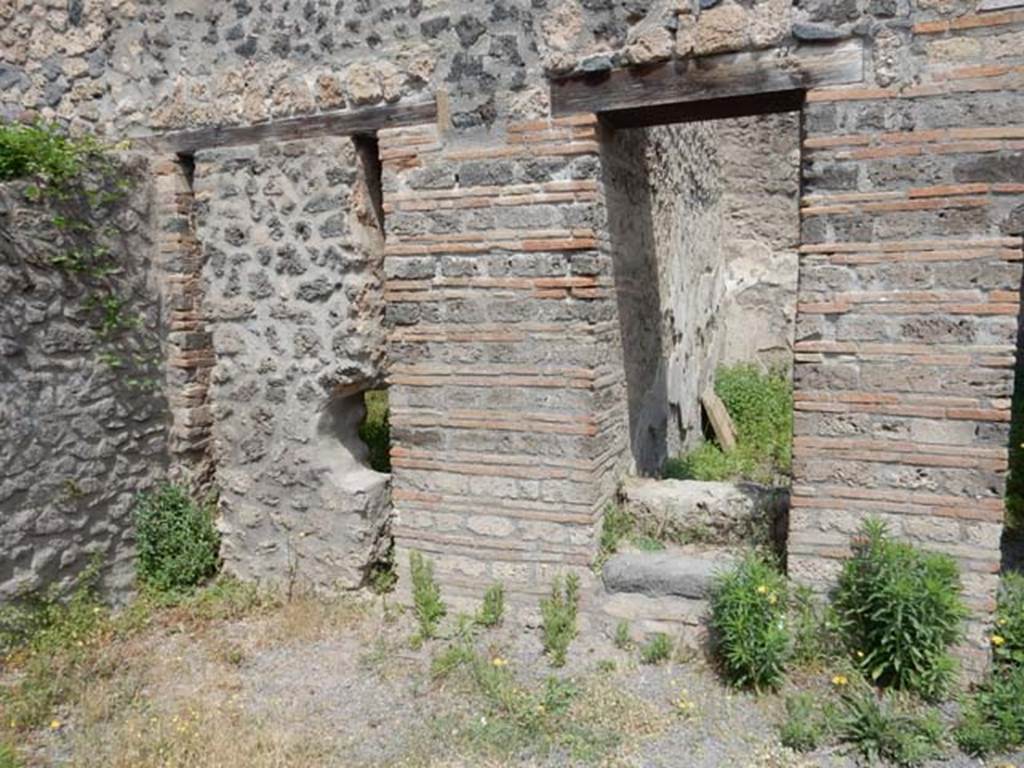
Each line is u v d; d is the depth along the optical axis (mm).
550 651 4043
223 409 4957
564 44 3814
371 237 4527
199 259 5051
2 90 5219
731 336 10164
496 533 4293
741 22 3523
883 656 3537
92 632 4371
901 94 3359
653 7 3650
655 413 5891
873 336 3529
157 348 4953
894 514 3605
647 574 4027
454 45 4023
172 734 3453
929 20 3287
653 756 3268
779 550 4094
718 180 9398
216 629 4527
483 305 4141
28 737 3518
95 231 4535
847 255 3516
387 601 4605
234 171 4652
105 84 4957
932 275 3412
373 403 7520
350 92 4273
